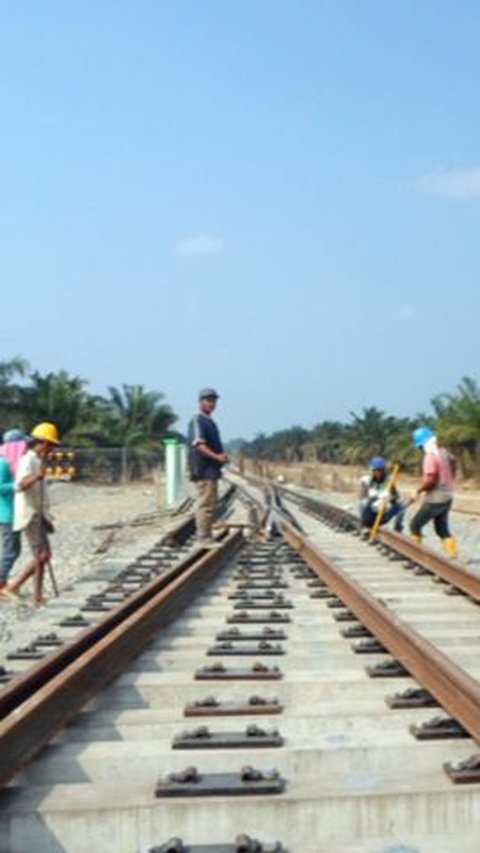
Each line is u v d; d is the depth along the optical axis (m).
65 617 8.44
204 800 3.54
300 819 3.54
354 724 4.60
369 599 7.01
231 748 4.14
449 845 3.37
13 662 6.27
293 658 6.16
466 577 9.12
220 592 9.46
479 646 6.97
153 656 6.25
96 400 65.44
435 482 12.57
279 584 9.70
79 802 3.60
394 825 3.57
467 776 3.72
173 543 14.12
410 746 4.11
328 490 53.47
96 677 5.12
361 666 6.07
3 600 10.93
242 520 21.69
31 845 3.45
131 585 10.10
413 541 12.35
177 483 35.44
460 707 4.32
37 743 4.01
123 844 3.47
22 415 55.78
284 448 124.31
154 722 4.71
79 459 53.16
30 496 10.54
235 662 6.13
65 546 19.33
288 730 4.54
